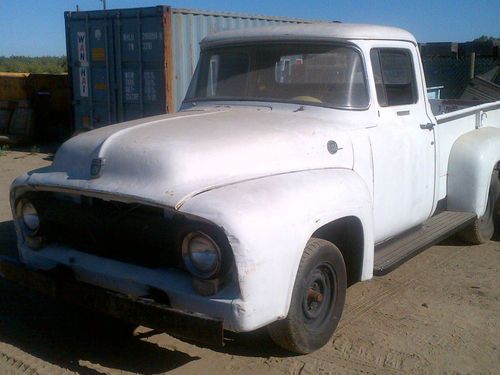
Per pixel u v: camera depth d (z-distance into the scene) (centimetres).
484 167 578
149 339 423
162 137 371
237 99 484
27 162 1177
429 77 1519
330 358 392
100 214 369
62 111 1496
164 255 348
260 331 423
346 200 385
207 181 344
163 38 1098
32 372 372
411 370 380
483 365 388
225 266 319
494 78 1310
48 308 476
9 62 5581
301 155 392
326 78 455
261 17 1278
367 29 470
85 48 1220
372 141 445
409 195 492
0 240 625
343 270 400
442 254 614
